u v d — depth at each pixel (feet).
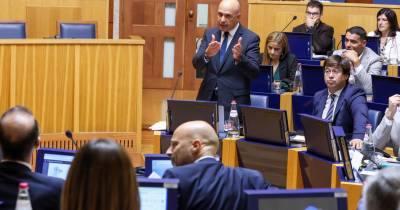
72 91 39.22
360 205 14.03
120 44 39.58
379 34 50.49
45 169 20.31
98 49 39.40
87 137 39.63
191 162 19.61
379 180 12.57
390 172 12.62
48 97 38.65
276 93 39.75
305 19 52.85
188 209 17.92
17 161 17.21
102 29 50.37
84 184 14.06
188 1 56.70
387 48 49.80
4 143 17.15
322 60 47.32
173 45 57.00
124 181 14.15
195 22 56.90
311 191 15.48
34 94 38.29
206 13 57.00
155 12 56.49
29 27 49.49
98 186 14.03
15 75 37.73
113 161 14.11
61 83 38.93
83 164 14.12
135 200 14.32
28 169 17.20
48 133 38.83
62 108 39.09
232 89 33.65
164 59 57.06
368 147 26.27
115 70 39.75
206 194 17.97
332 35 51.49
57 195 16.84
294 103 38.58
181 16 56.70
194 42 57.11
